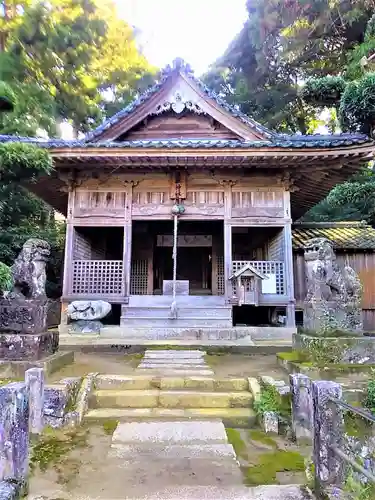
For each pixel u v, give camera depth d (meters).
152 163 10.88
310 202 14.93
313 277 6.59
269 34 20.62
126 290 11.17
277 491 3.08
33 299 6.36
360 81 6.58
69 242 11.53
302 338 6.51
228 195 11.73
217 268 16.11
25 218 17.00
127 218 11.64
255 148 10.15
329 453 2.95
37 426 4.47
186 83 12.40
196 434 4.38
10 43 16.75
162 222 15.91
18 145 5.70
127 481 3.33
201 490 3.16
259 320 13.73
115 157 10.48
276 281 11.25
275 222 11.52
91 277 11.31
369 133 7.29
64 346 8.68
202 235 16.30
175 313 10.59
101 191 11.81
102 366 6.94
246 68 24.45
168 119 12.88
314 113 24.11
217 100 12.13
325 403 3.03
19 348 5.96
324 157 10.28
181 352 8.27
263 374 6.31
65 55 18.53
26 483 3.03
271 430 4.54
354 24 16.47
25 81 17.38
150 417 4.95
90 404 5.32
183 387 5.76
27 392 3.11
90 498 3.02
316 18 17.41
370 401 4.42
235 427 4.82
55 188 12.73
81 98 20.53
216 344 8.86
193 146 10.13
